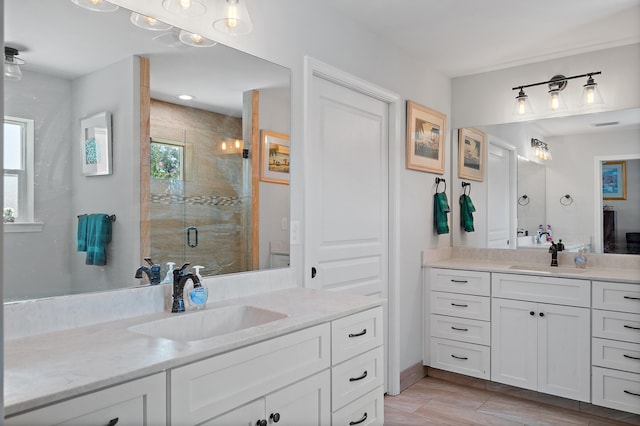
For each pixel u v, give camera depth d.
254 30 2.06
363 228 2.87
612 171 3.13
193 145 1.81
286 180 2.22
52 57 1.40
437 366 3.38
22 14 1.34
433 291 3.41
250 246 2.04
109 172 1.54
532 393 2.99
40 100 1.38
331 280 2.60
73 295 1.43
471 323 3.21
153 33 1.67
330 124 2.59
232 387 1.27
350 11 2.58
